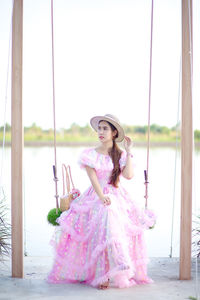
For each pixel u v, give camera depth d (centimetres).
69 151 1966
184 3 324
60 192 823
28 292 290
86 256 316
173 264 381
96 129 355
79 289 299
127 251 305
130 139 338
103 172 331
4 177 934
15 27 325
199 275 338
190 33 323
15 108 326
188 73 324
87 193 336
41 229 537
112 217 309
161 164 1375
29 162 1395
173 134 2869
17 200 326
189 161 324
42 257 407
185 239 326
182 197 325
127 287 304
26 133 2842
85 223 323
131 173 335
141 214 330
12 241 328
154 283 316
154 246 470
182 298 279
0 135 2408
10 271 349
